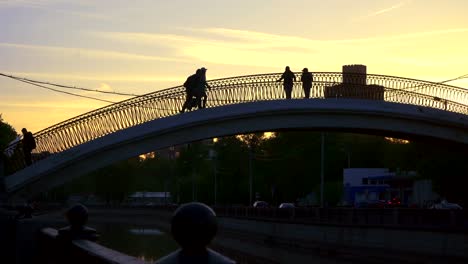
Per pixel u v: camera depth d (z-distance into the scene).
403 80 43.22
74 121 36.28
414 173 87.75
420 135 43.91
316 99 40.94
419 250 38.22
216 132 39.59
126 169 158.00
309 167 108.62
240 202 122.50
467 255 33.94
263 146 121.31
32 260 14.12
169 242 65.44
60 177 36.00
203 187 131.50
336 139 116.56
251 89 40.22
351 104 41.47
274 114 40.41
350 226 46.47
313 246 51.94
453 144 46.03
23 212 16.11
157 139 38.12
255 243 65.00
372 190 94.75
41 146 35.62
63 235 9.95
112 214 131.88
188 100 38.56
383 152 116.75
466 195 66.81
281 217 61.16
